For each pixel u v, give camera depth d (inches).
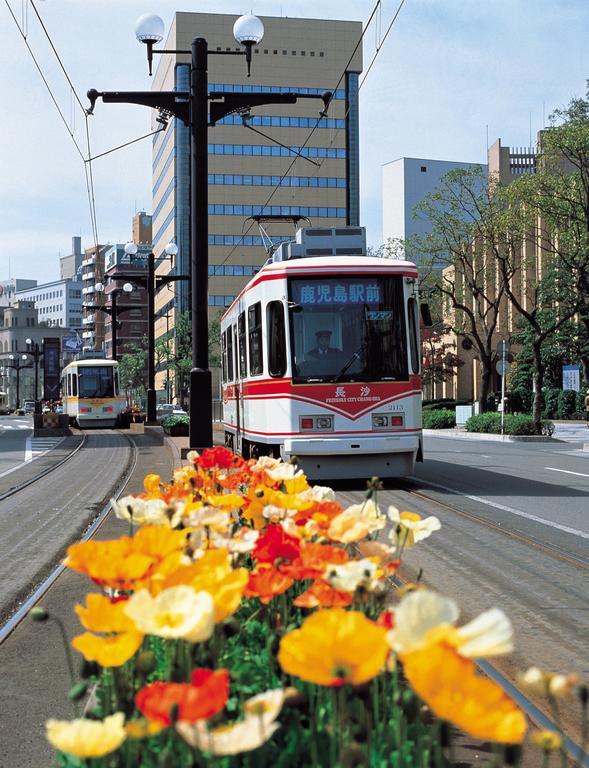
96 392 2137.1
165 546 101.3
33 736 180.4
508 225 1429.6
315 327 622.8
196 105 756.0
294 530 128.5
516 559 367.9
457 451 1080.2
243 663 119.6
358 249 697.6
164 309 5354.3
